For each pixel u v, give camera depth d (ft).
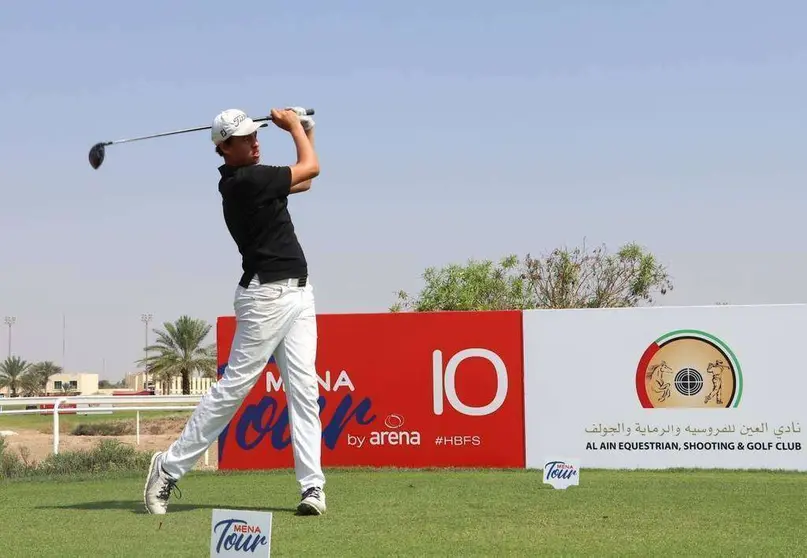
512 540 15.89
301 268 19.92
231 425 36.70
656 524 17.43
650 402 35.70
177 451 19.65
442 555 14.69
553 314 36.24
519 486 23.53
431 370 36.76
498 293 133.49
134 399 44.91
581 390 36.06
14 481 27.81
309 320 20.07
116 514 19.25
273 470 33.83
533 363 36.35
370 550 15.10
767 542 15.71
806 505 19.81
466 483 24.40
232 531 14.20
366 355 37.06
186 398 46.65
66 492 23.57
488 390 36.47
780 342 35.06
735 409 35.22
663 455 35.60
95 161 20.33
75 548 15.56
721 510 19.06
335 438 37.04
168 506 20.44
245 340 19.72
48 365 258.37
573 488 23.03
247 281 19.61
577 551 14.96
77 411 43.27
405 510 19.19
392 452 36.81
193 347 169.48
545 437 36.17
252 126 19.47
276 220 19.51
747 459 35.09
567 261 120.78
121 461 37.29
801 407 34.86
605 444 35.88
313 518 18.34
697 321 35.53
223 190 19.39
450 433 36.58
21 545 15.84
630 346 35.86
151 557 14.79
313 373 20.02
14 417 145.18
